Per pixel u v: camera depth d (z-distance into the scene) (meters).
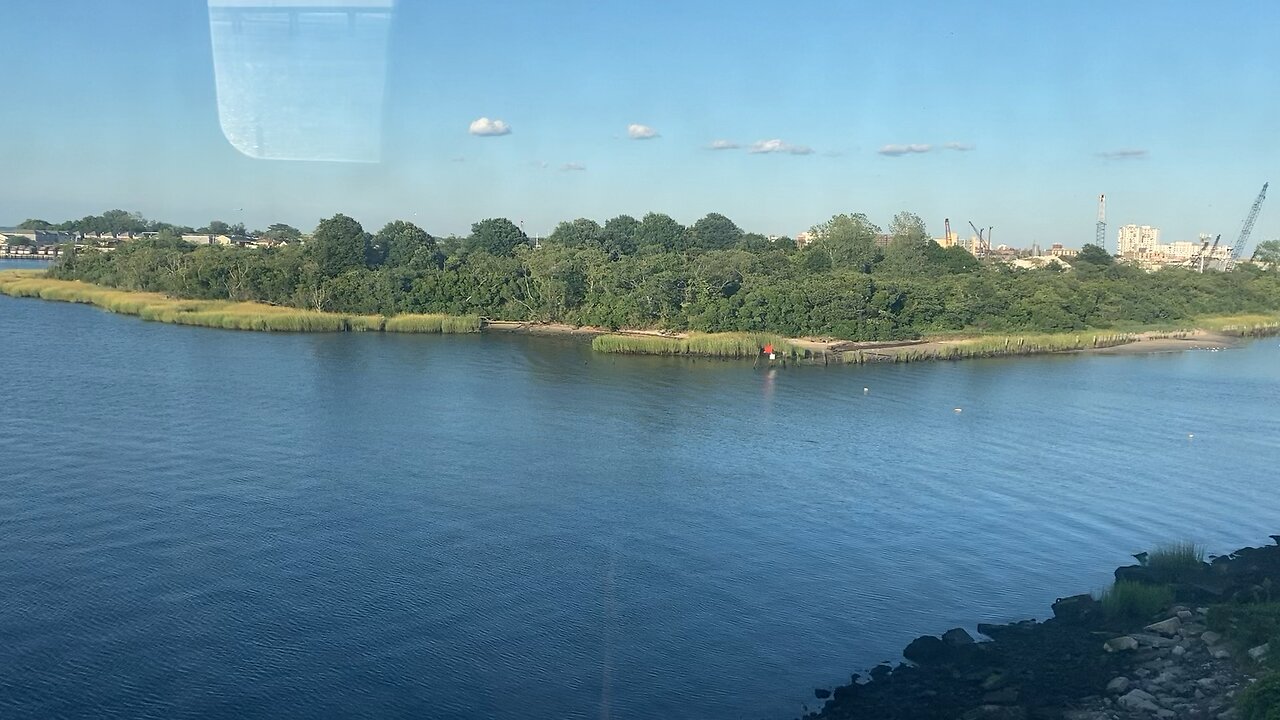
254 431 49.09
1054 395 68.69
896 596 30.33
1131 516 39.28
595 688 24.12
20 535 33.44
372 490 39.88
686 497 40.38
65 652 25.42
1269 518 39.41
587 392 64.25
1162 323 114.38
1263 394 70.56
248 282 105.81
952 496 41.69
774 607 29.28
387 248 118.06
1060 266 137.88
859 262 126.56
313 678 24.45
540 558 32.84
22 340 79.06
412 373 69.31
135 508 36.56
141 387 59.56
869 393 67.62
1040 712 21.25
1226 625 25.06
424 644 26.34
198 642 26.17
